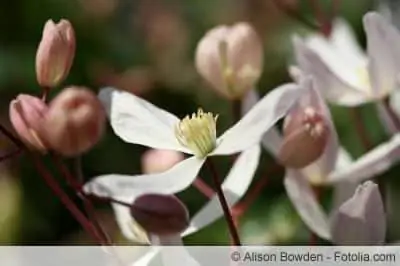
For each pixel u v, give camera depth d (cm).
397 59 45
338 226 39
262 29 75
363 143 48
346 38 49
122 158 66
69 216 64
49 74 39
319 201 42
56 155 38
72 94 38
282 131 43
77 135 38
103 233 39
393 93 46
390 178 59
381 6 53
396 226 58
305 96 40
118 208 41
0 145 49
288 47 73
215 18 79
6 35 75
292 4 50
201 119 39
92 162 66
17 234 62
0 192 62
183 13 80
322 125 40
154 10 79
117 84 73
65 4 77
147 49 77
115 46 77
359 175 42
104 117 38
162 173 39
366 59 47
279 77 72
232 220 38
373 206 39
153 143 39
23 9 76
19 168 64
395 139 44
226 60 43
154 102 73
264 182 42
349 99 45
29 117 38
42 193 64
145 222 38
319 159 42
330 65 47
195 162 39
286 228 57
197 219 40
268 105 38
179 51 77
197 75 73
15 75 73
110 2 78
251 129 38
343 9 73
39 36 76
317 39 48
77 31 77
